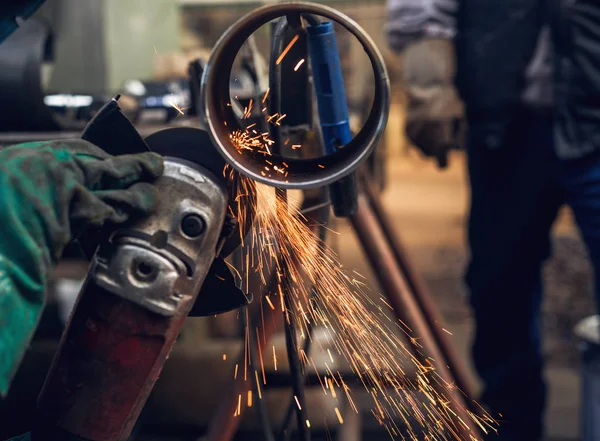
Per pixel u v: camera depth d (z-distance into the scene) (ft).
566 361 9.20
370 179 5.07
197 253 2.07
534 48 5.63
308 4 1.95
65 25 10.14
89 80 10.28
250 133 2.41
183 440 6.84
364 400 6.97
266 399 6.66
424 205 21.08
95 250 2.17
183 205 2.08
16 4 2.38
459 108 5.92
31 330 1.77
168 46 13.12
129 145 2.20
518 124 5.88
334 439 6.46
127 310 2.01
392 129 30.17
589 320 5.99
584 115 5.20
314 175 2.11
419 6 5.84
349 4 14.74
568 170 5.43
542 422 6.37
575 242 14.40
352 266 13.58
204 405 6.95
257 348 3.39
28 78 4.46
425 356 4.28
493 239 6.22
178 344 7.72
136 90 5.96
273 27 2.63
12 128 4.63
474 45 5.87
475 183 6.32
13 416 5.41
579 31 5.15
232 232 2.34
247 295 2.40
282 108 2.76
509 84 5.75
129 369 2.04
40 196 1.80
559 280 12.17
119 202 1.99
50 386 2.09
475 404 5.17
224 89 2.18
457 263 14.11
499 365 6.36
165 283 2.00
